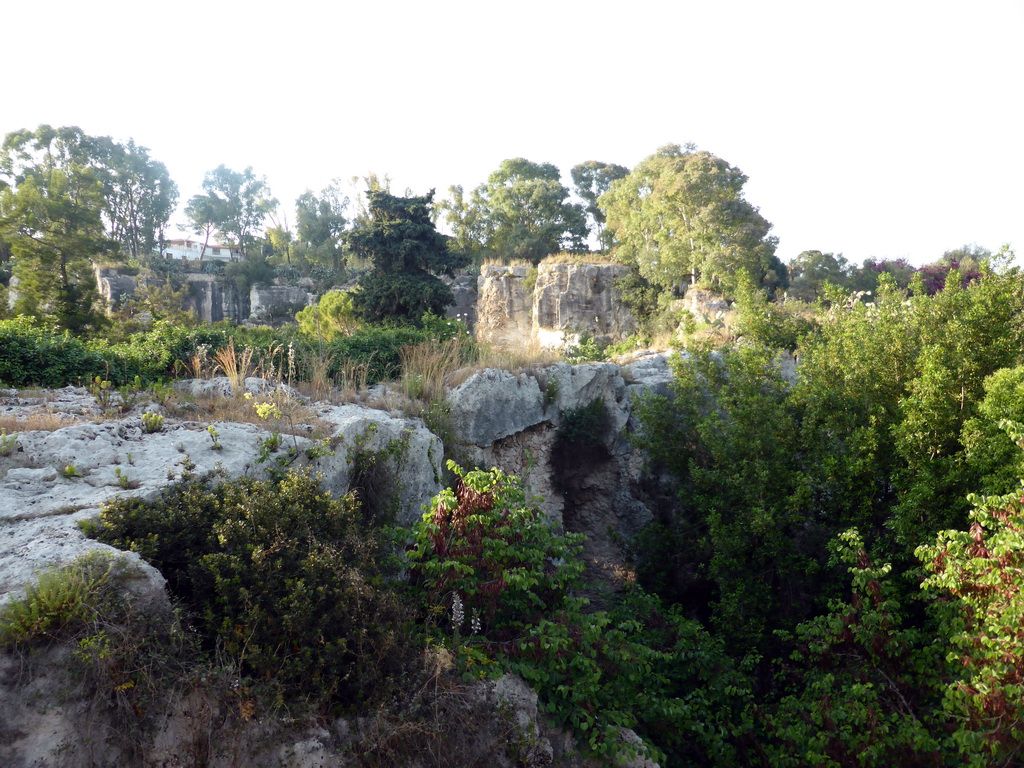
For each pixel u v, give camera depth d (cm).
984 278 1148
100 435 792
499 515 768
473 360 1652
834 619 874
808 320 2109
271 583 575
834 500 1132
